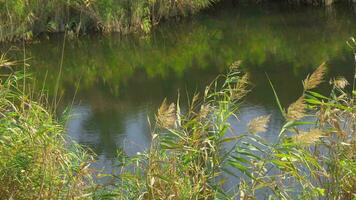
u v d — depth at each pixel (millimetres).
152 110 13609
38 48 20547
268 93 13867
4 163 6559
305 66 16562
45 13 21734
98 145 11023
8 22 20719
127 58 19234
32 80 16688
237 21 23344
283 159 6262
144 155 6762
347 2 24562
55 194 6453
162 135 6793
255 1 26047
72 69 18125
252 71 16578
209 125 6578
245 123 11289
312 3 24828
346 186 6426
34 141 6664
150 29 22641
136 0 21875
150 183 6176
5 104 7242
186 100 14328
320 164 6656
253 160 7008
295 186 7160
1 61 8422
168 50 19969
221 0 26109
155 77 16812
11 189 6453
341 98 7191
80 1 21703
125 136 11555
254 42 20156
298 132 6117
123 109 13734
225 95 7348
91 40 21469
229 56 18656
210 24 23141
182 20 23906
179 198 6180
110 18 21781
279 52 18531
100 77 17141
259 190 7590
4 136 6820
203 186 6266
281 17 23406
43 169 6527
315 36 20172
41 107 7469
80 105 14148
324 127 6684
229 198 6371
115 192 6820
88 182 7594
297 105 6000
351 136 6691
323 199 6473
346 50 17797
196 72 17062
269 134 10125
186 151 6410
